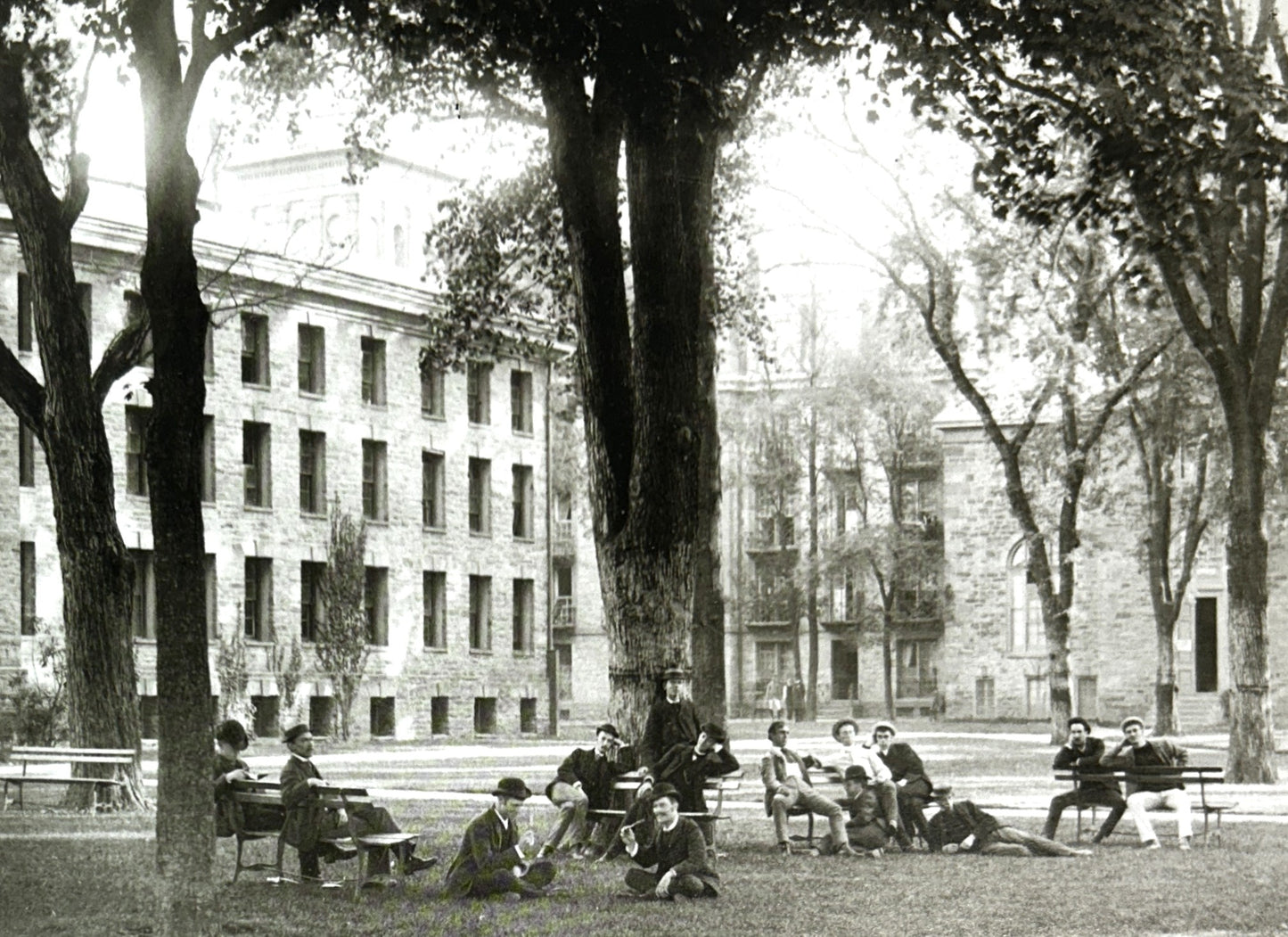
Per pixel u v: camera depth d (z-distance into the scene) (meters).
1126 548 69.12
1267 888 16.72
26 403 24.05
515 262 30.47
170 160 12.84
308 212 84.25
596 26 17.02
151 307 12.81
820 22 18.00
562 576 83.31
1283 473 41.50
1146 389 47.72
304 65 26.72
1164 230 21.02
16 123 22.72
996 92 19.34
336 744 52.97
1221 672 67.56
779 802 19.69
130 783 24.73
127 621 24.78
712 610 25.66
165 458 12.75
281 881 16.34
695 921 14.37
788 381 76.31
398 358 57.53
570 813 18.77
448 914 14.59
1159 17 18.59
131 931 13.95
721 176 30.08
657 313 19.34
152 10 12.93
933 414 71.69
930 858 19.33
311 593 54.56
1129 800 20.59
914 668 78.75
